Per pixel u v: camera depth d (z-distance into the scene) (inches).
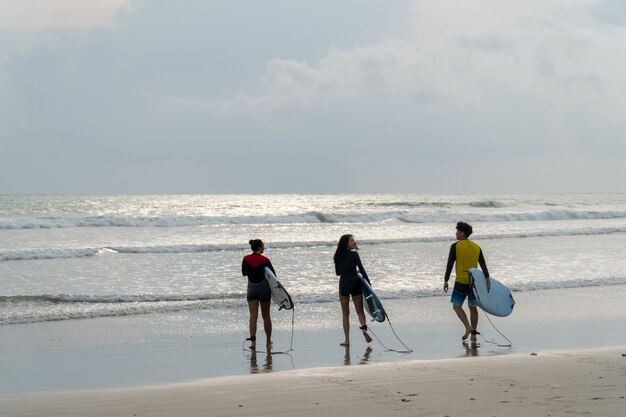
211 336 591.2
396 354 511.8
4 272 1029.2
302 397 360.8
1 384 416.5
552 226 2224.4
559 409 321.1
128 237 1676.9
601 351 502.6
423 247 1449.3
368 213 2452.0
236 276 999.6
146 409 344.2
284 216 2287.2
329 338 582.6
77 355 509.4
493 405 331.9
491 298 561.0
